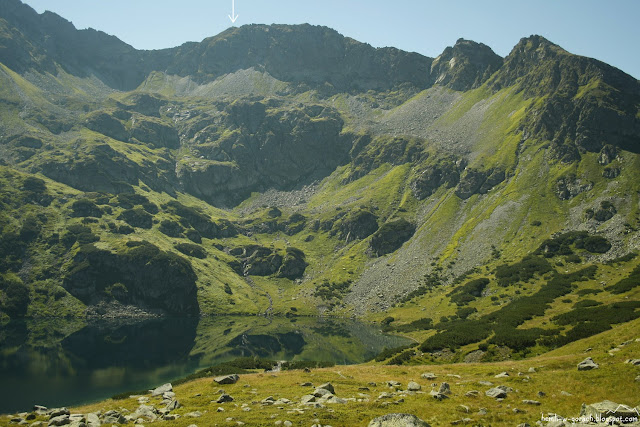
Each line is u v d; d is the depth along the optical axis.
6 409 82.00
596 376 43.25
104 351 140.88
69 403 86.12
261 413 40.69
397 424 29.36
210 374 79.62
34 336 163.50
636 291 126.56
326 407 41.97
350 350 140.38
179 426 37.72
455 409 38.78
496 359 83.56
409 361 93.75
